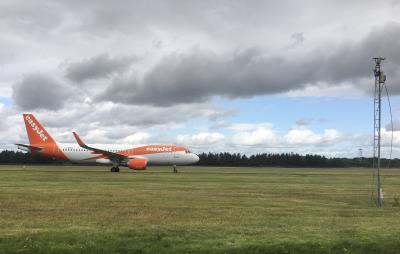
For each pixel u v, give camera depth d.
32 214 20.23
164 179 52.53
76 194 30.78
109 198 28.17
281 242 14.04
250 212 22.03
